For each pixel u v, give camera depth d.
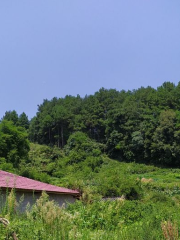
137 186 23.34
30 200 10.54
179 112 60.06
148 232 5.63
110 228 7.16
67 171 53.38
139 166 57.59
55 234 4.46
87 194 12.51
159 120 60.44
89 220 7.43
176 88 70.75
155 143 58.91
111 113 69.38
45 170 51.62
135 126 65.31
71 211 8.45
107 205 9.42
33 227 4.68
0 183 9.39
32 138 85.44
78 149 65.31
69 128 80.75
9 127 34.09
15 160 31.72
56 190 11.86
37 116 88.06
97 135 76.56
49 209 5.08
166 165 58.06
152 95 71.94
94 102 82.44
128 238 5.56
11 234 3.94
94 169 54.44
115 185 23.16
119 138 66.38
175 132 56.72
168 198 22.06
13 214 5.35
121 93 88.75
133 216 9.37
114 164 60.25
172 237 5.02
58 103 95.56
